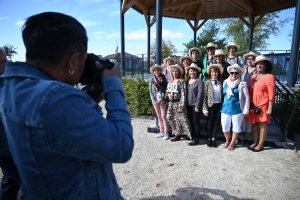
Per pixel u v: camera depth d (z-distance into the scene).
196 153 4.29
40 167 0.76
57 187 0.79
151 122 6.56
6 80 0.81
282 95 4.69
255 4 10.84
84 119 0.72
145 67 12.27
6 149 1.76
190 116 4.88
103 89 0.93
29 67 0.79
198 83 4.69
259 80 4.27
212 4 11.46
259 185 3.12
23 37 0.80
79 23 0.85
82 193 0.83
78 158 0.76
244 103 4.29
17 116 0.73
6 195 2.11
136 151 4.40
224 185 3.12
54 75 0.82
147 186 3.11
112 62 0.99
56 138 0.70
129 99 7.54
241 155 4.18
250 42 11.80
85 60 0.89
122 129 0.83
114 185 1.03
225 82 4.55
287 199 2.80
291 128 5.56
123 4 9.54
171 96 4.83
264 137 4.30
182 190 3.00
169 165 3.75
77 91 0.77
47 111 0.68
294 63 6.33
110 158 0.78
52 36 0.76
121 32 11.34
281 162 3.86
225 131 4.49
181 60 5.57
